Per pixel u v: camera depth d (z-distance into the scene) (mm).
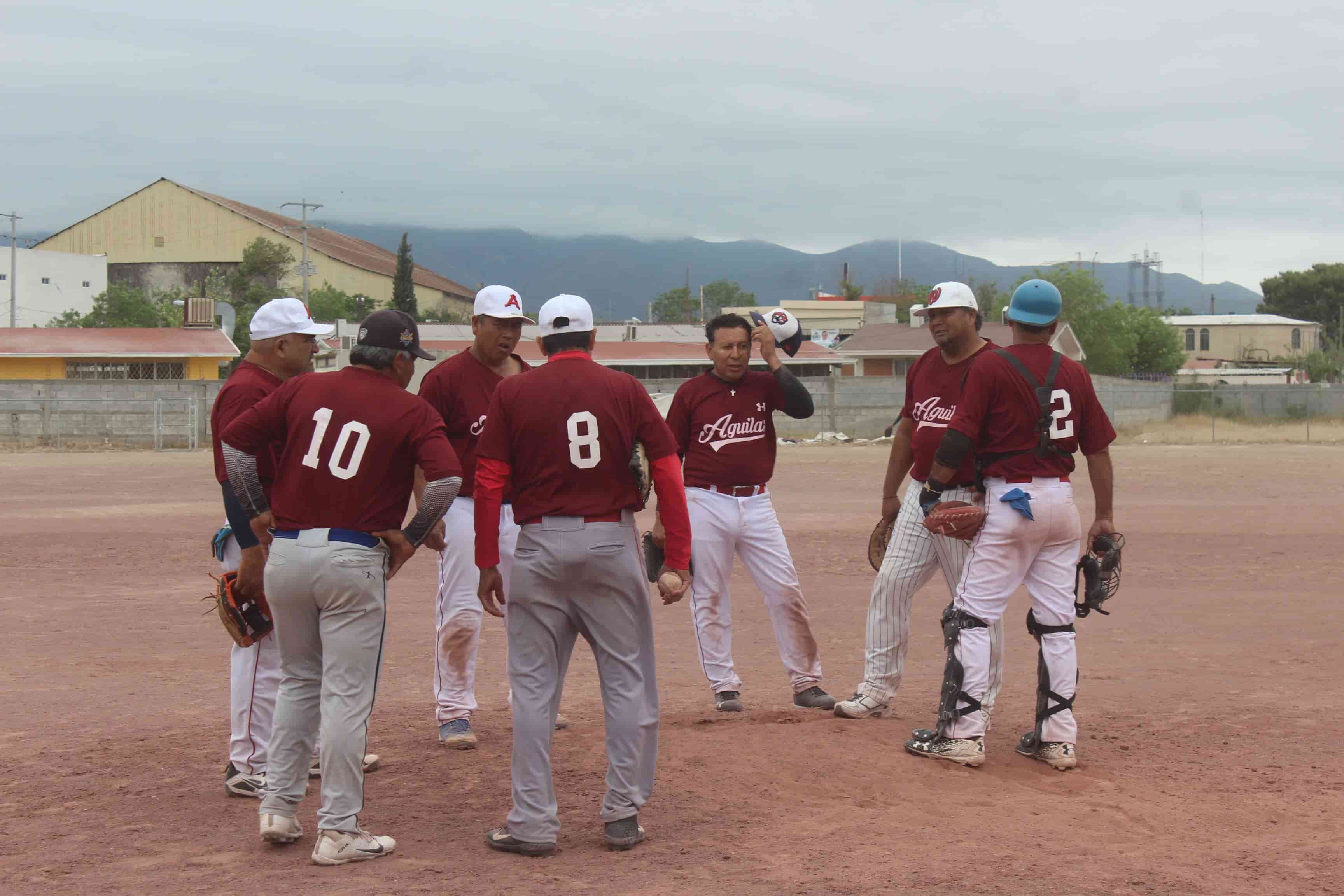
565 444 4652
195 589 12711
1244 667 8375
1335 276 121875
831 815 4902
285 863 4449
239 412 5105
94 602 11781
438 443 4691
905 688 7781
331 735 4496
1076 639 9578
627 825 4613
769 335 6906
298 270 93750
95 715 7066
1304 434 43062
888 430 6828
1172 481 25438
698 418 6875
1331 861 4297
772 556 6977
